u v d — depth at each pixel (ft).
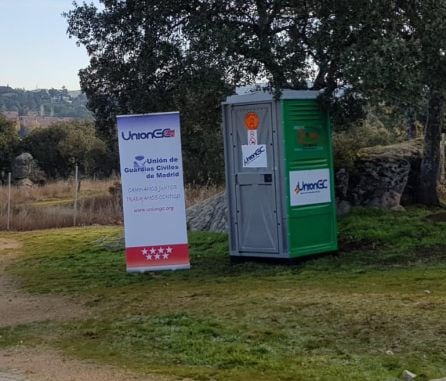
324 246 39.88
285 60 38.27
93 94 45.01
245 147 39.45
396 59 35.24
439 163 50.93
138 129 39.29
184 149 57.00
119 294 35.12
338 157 48.88
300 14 38.86
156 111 42.27
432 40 37.24
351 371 21.58
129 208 39.86
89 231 64.03
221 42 36.76
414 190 51.19
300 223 38.93
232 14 39.78
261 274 37.04
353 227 44.19
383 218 45.88
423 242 41.24
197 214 54.08
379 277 34.06
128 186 39.73
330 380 20.81
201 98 42.98
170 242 39.93
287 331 25.95
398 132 73.20
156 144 39.34
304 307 28.94
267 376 21.48
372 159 49.52
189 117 46.14
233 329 26.58
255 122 38.99
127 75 42.78
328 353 23.44
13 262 49.39
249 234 39.86
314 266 37.91
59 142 154.30
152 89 41.65
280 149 38.37
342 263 38.17
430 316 26.50
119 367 23.26
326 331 25.70
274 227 38.93
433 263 36.86
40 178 148.46
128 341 26.32
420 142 53.88
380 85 35.40
